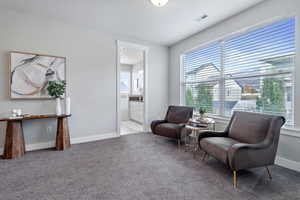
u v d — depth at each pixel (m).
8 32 2.67
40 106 2.95
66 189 1.67
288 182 1.82
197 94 3.81
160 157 2.56
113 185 1.75
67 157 2.54
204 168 2.18
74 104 3.28
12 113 2.64
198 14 2.79
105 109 3.64
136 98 6.13
